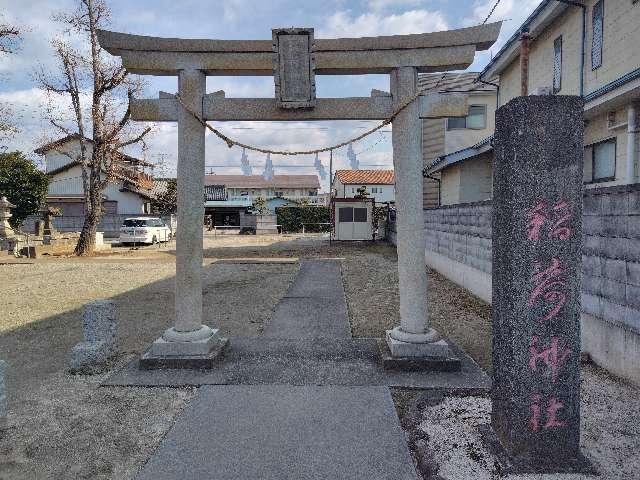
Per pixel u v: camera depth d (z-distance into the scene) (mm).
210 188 43906
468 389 3678
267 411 3322
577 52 8875
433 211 11414
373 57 4348
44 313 6848
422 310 4355
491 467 2592
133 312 6914
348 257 14930
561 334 2633
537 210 2613
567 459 2627
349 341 5070
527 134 2607
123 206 30734
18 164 24562
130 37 4262
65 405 3514
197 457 2711
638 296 3574
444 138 16781
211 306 7254
